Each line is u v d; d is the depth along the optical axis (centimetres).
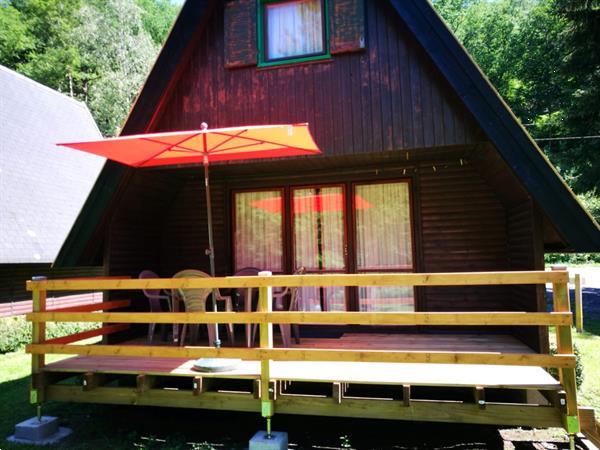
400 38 551
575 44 1534
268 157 545
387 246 667
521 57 3006
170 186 711
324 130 566
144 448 457
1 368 817
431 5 508
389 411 414
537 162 471
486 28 3244
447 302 640
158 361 521
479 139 513
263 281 436
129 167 589
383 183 671
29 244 1091
